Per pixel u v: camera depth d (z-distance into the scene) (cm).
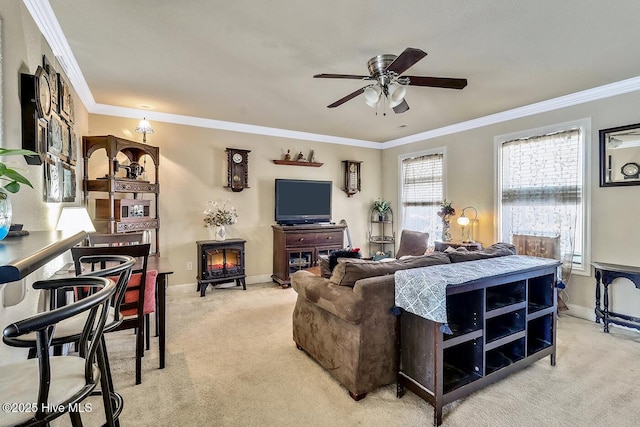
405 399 210
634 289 327
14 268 75
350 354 210
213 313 374
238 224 506
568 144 373
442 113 434
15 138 171
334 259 286
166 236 452
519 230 419
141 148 378
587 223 358
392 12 209
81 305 84
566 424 185
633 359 262
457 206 498
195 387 221
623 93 330
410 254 493
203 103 397
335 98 375
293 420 189
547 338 257
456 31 231
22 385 95
